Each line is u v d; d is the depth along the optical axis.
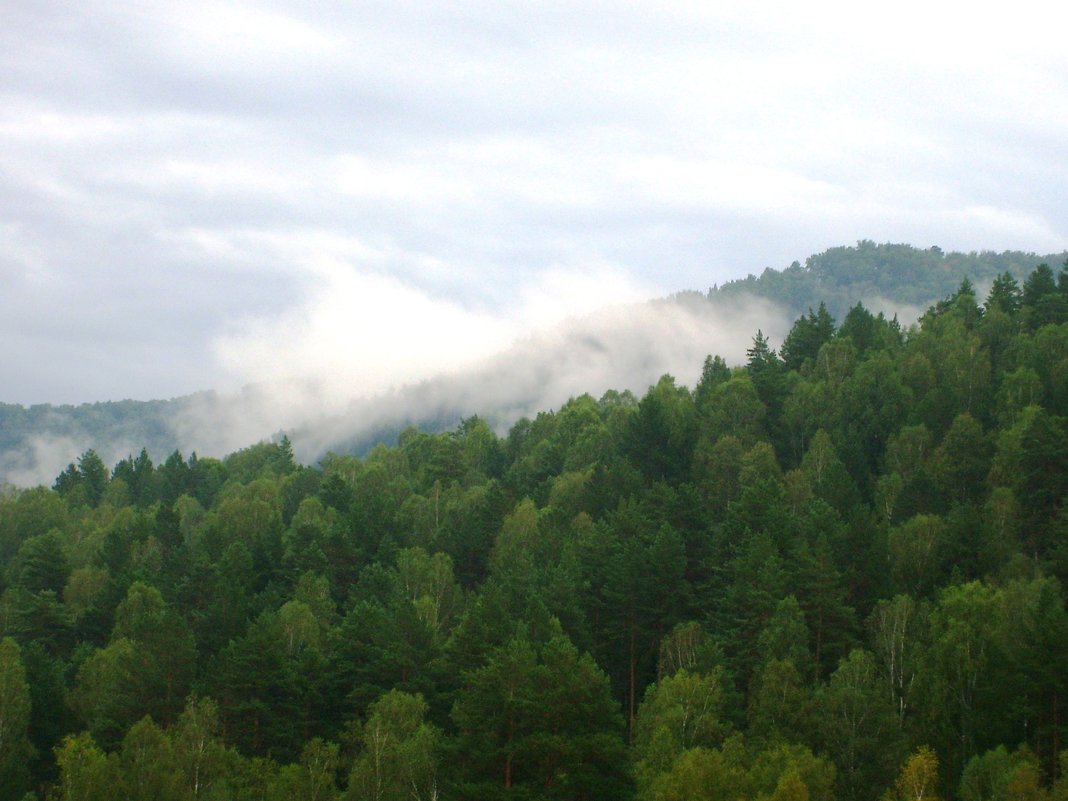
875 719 82.94
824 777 76.00
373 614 105.81
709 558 119.00
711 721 83.75
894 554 112.31
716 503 142.75
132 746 84.56
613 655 110.12
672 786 73.25
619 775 80.94
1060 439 116.81
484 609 100.88
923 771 75.06
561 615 105.44
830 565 102.50
